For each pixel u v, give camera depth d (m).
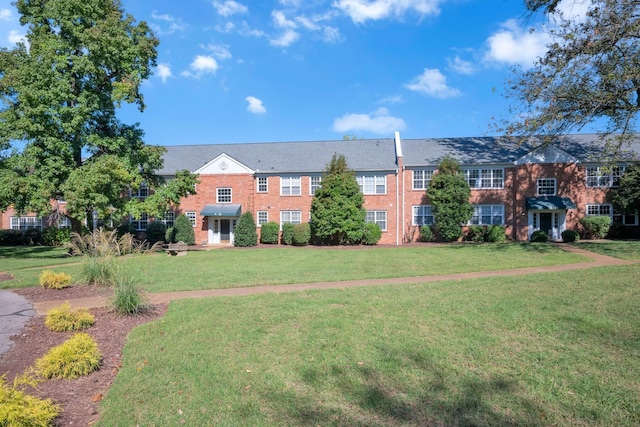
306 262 17.83
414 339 6.46
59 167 21.62
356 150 34.84
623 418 4.13
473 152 32.31
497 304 8.63
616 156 21.80
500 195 30.62
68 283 11.80
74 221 24.12
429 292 10.19
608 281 11.27
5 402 3.62
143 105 25.83
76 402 4.66
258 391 4.82
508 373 5.18
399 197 31.62
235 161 33.62
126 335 7.14
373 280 12.54
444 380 5.01
